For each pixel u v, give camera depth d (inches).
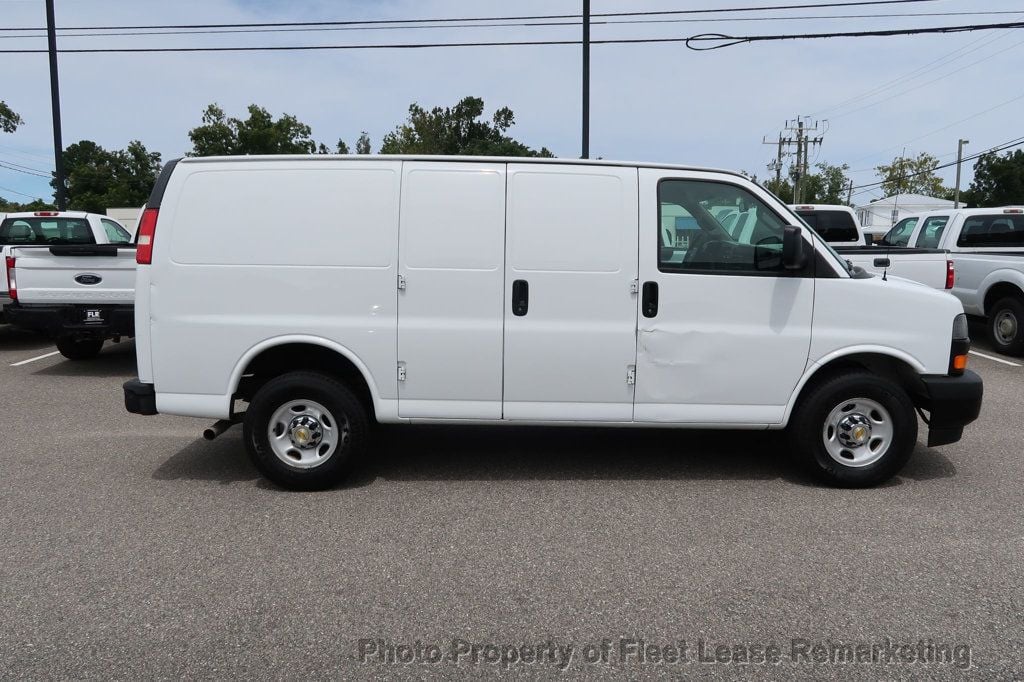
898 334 190.1
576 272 186.7
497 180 186.5
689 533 167.0
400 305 187.5
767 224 191.2
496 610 134.4
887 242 552.4
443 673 116.3
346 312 187.8
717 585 143.3
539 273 186.5
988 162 2549.2
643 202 187.8
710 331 188.5
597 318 187.9
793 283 188.7
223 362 188.5
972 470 211.6
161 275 187.2
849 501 186.5
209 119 1802.4
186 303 187.5
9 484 199.6
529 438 242.1
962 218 448.8
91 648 122.3
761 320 189.3
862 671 116.8
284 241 186.2
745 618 132.0
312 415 191.3
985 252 422.3
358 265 186.5
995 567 150.6
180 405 190.7
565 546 160.4
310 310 187.9
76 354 391.2
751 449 230.7
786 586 142.9
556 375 189.5
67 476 206.4
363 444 192.2
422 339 188.1
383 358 189.0
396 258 186.4
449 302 187.2
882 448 193.6
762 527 170.2
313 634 126.6
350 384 199.0
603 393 190.7
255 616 132.1
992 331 419.2
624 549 158.9
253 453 190.9
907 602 137.1
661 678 115.1
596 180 187.8
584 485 198.2
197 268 187.0
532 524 172.2
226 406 190.4
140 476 206.4
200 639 125.0
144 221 187.9
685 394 190.9
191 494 191.9
